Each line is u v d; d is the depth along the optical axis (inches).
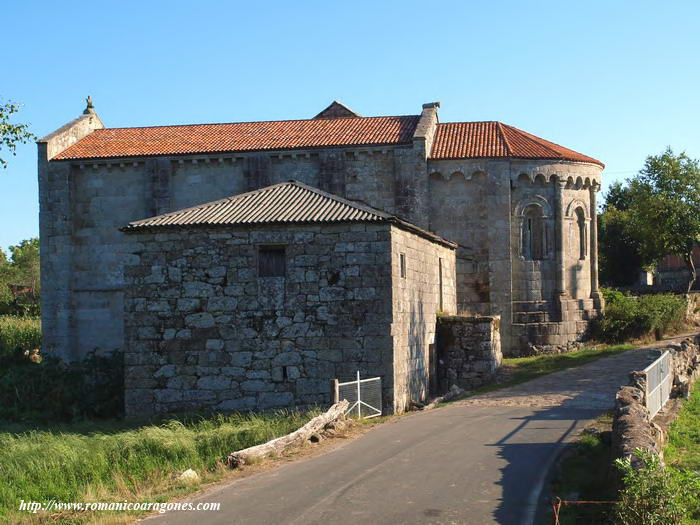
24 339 1748.3
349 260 989.8
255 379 1001.5
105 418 1148.5
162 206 1563.7
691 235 2206.0
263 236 1010.7
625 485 418.3
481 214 1536.7
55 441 838.5
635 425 531.2
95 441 818.8
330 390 879.7
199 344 1018.1
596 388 1019.3
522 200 1544.0
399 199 1526.8
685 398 934.4
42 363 1284.4
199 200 1571.1
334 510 474.0
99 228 1590.8
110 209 1590.8
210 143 1608.0
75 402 1165.7
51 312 1579.7
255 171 1551.4
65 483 673.0
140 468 701.3
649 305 1610.5
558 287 1536.7
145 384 1025.5
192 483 590.6
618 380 1075.9
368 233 987.3
